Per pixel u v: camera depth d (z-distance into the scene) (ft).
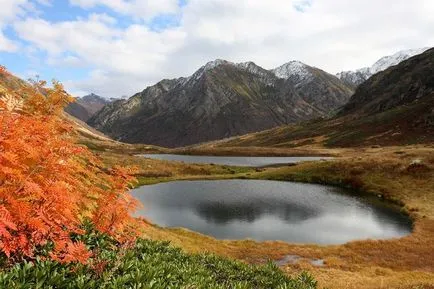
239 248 155.02
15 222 25.84
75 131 40.65
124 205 40.09
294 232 190.70
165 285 33.22
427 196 264.93
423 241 173.37
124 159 418.92
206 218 214.90
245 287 42.57
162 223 201.87
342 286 106.93
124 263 34.27
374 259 149.59
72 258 28.58
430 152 345.10
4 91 31.22
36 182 28.17
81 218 37.27
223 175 389.19
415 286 86.58
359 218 220.43
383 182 308.40
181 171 404.77
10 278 24.82
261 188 318.65
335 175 349.41
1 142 26.12
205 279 40.34
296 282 55.31
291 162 543.39
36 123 30.73
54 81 36.94
